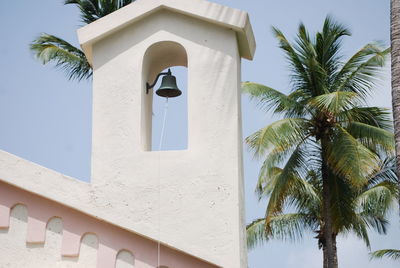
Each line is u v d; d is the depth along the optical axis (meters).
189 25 8.96
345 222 22.61
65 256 8.20
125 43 9.02
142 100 8.83
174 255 8.12
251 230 26.83
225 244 8.03
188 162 8.41
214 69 8.75
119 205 8.31
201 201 8.23
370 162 20.14
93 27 8.97
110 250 8.17
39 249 8.26
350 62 22.22
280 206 21.47
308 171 22.22
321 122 21.84
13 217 8.40
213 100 8.63
